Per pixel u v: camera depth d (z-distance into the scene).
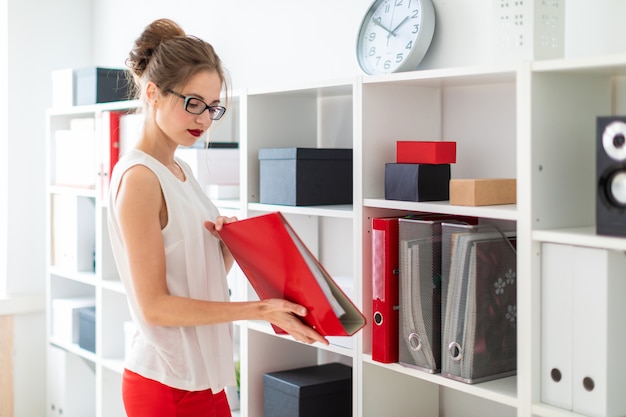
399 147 2.15
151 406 1.97
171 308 1.85
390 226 2.11
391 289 2.11
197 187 2.11
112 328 3.38
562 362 1.74
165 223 1.94
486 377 1.95
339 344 2.37
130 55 2.06
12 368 3.96
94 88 3.44
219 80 1.96
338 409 2.59
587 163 1.87
